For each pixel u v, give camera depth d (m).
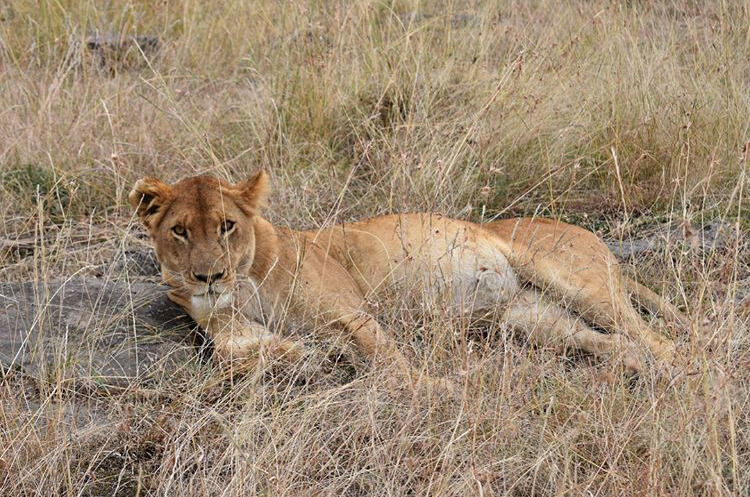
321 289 8.68
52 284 9.34
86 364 8.14
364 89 13.39
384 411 7.42
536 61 13.09
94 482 7.03
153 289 9.45
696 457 6.38
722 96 12.10
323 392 7.53
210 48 16.22
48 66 14.74
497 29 14.53
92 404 7.90
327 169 12.16
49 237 11.00
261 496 6.55
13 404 7.40
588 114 12.25
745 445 6.79
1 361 8.14
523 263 9.16
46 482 6.82
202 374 8.16
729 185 11.09
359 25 14.49
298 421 7.21
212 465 7.10
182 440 7.26
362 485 6.84
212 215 8.23
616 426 6.98
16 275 10.28
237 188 8.55
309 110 13.27
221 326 8.66
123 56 15.77
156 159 12.43
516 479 6.75
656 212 11.16
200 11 16.84
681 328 8.37
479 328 8.88
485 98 12.40
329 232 9.55
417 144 11.66
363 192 11.74
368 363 8.28
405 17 15.82
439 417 7.28
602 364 8.12
